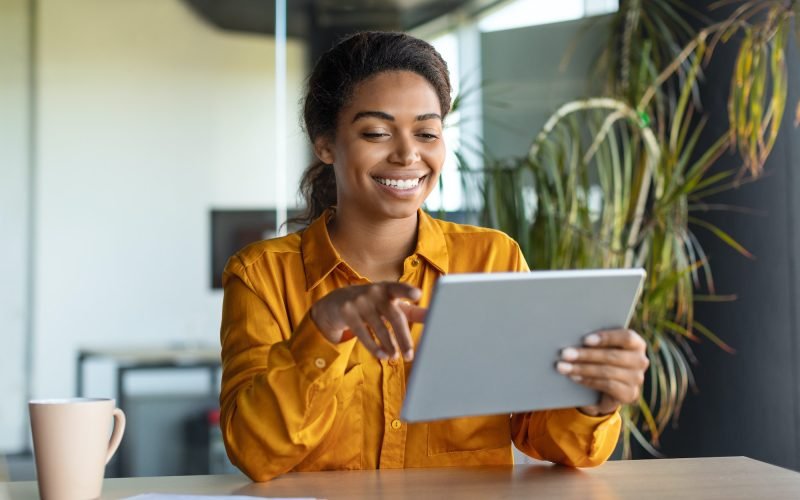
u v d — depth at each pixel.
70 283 3.39
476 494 1.13
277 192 3.58
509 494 1.13
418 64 1.44
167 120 3.50
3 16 3.37
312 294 1.46
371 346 1.12
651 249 2.80
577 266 2.84
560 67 3.54
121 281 3.43
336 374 1.20
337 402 1.36
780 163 2.80
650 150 2.90
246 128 3.57
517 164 3.03
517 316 1.04
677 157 2.86
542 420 1.32
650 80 2.98
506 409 1.10
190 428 3.47
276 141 3.59
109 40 3.46
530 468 1.31
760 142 2.62
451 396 1.05
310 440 1.23
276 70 3.60
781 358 2.79
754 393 2.85
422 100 1.41
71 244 3.39
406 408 1.04
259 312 1.44
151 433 3.44
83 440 1.09
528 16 3.56
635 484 1.19
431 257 1.47
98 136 3.44
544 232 2.83
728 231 2.91
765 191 2.83
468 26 3.58
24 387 3.33
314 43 3.62
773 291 2.81
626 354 1.11
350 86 1.42
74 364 3.38
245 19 3.58
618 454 3.16
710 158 2.94
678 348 3.05
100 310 3.41
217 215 3.53
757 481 1.21
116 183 3.44
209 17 3.55
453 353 1.02
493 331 1.03
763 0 2.84
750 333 2.86
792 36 2.77
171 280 3.48
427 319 0.99
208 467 3.48
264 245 1.50
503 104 3.52
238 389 1.33
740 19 2.90
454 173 3.18
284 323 1.45
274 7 3.61
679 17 3.01
